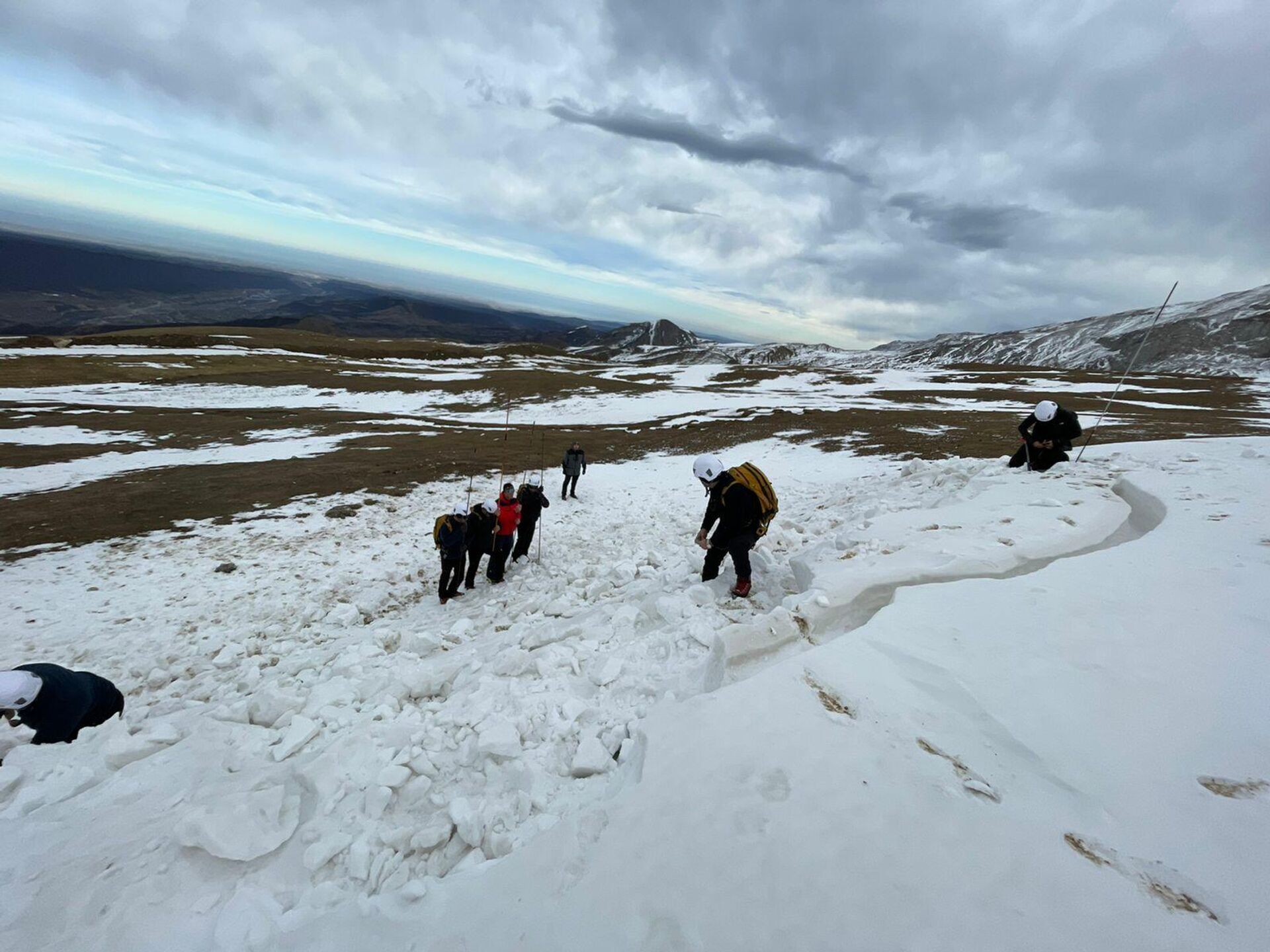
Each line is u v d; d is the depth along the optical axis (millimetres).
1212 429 23031
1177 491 6543
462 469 19188
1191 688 2850
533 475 18938
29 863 2682
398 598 9203
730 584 5605
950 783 2303
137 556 11031
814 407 37312
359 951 1988
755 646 3672
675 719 2779
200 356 53938
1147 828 2041
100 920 2268
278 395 41750
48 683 4125
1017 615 3666
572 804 2734
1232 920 1673
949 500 8008
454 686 4383
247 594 9305
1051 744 2500
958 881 1848
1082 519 6031
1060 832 2047
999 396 43531
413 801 2953
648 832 2156
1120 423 24531
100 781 3396
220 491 15680
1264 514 5566
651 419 37406
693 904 1854
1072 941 1635
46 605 8883
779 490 15438
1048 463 8531
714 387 54656
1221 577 4141
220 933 2188
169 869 2477
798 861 1955
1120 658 3131
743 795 2266
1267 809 2088
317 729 3660
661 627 4863
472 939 1911
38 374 39688
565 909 1916
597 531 12312
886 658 3217
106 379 41031
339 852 2619
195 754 3518
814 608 4105
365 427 30031
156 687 6355
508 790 2971
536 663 4277
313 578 10039
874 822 2096
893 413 32469
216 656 7008
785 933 1725
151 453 21844
